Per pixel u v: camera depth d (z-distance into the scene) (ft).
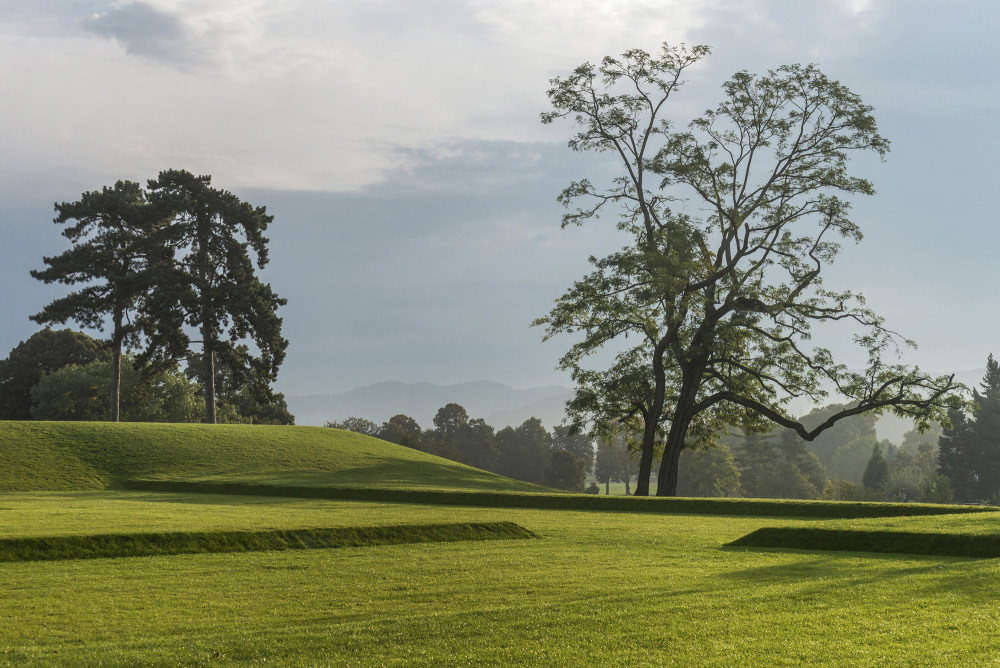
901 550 54.24
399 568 48.57
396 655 26.23
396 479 143.95
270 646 27.53
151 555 54.19
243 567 49.06
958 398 127.13
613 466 472.03
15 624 33.42
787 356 137.59
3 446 145.38
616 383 136.05
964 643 25.94
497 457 435.12
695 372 137.90
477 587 41.34
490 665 24.95
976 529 55.72
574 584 41.68
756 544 60.49
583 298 133.08
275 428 185.68
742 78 138.41
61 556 52.19
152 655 26.81
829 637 27.09
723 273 134.51
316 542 60.39
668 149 138.31
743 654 25.36
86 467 141.49
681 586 39.09
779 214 135.33
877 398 132.57
